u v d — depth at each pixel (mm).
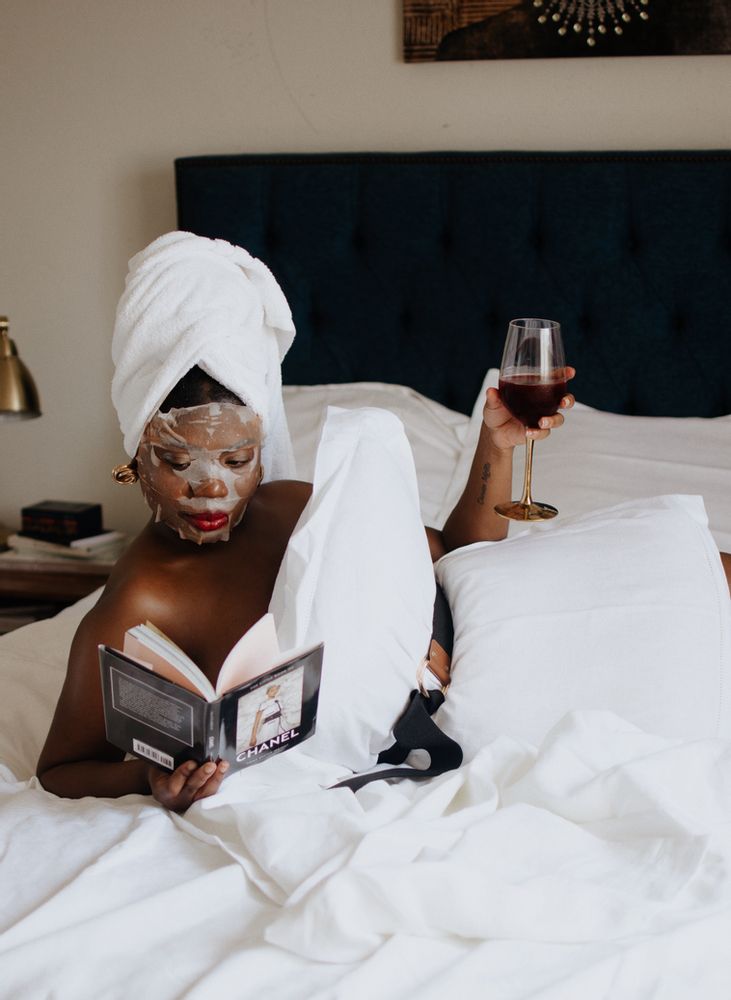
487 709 1328
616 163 2400
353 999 878
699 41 2367
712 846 1017
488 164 2459
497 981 896
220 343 1291
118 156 2770
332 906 933
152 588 1314
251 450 1325
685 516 1536
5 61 2752
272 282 1407
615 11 2383
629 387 2500
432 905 941
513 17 2436
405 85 2564
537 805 1130
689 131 2445
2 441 3039
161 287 1307
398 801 1139
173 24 2650
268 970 927
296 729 1192
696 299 2416
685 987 899
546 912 945
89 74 2727
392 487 1419
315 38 2586
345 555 1327
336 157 2545
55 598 2619
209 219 2617
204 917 1006
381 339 2596
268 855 1033
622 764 1100
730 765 1135
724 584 1445
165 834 1137
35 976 930
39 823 1165
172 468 1299
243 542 1381
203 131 2707
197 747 1120
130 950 962
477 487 1643
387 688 1308
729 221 2379
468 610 1421
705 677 1331
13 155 2816
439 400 2596
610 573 1429
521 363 1496
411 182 2504
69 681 1288
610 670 1330
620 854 1042
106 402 2957
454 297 2533
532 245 2484
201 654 1331
